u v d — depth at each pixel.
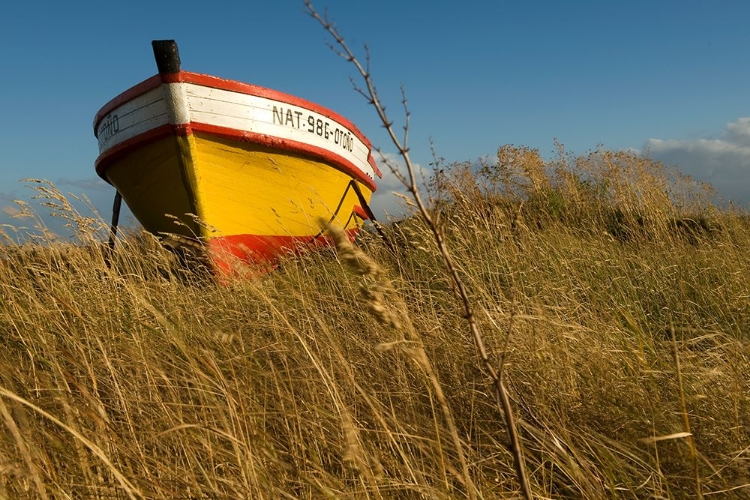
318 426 2.48
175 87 6.47
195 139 6.67
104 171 8.09
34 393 2.77
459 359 3.26
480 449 2.63
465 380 3.05
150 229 8.19
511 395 2.81
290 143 7.35
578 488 2.25
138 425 2.50
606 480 2.29
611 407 2.79
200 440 2.25
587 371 3.09
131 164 7.27
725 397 2.72
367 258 1.33
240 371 3.07
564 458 2.41
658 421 2.53
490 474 2.44
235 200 7.25
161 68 6.46
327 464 2.45
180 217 7.23
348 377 2.69
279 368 3.22
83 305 3.94
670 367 2.92
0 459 1.83
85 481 2.07
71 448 2.26
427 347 3.35
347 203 9.59
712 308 4.86
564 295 4.48
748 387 2.85
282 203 7.80
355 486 2.12
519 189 10.16
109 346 3.26
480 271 5.22
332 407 2.68
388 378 3.15
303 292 4.41
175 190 7.03
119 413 2.59
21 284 4.43
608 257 6.23
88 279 4.64
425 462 2.47
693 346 3.90
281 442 2.60
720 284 5.43
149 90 6.66
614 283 5.59
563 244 6.86
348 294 4.69
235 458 2.29
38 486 1.71
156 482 2.03
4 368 2.79
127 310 4.01
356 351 3.53
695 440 2.38
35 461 2.08
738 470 2.16
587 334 3.57
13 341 3.69
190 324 3.91
